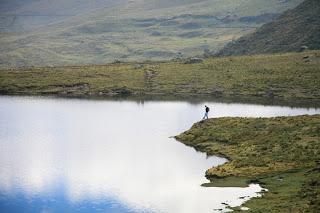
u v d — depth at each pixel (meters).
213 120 105.62
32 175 72.12
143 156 83.00
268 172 67.56
